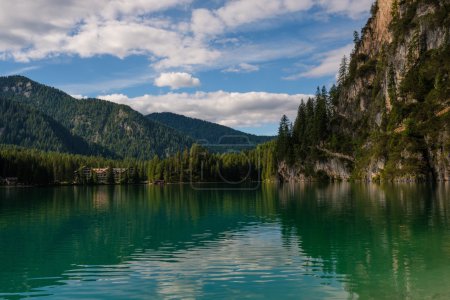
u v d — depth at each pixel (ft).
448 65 632.38
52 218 220.43
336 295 82.48
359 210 227.40
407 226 165.17
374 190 409.28
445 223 170.19
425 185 462.60
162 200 352.90
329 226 171.53
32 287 91.40
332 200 303.07
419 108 625.82
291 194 395.34
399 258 111.65
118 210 263.08
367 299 79.82
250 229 168.66
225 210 249.75
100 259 117.19
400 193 346.54
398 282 90.27
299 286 88.58
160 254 122.72
